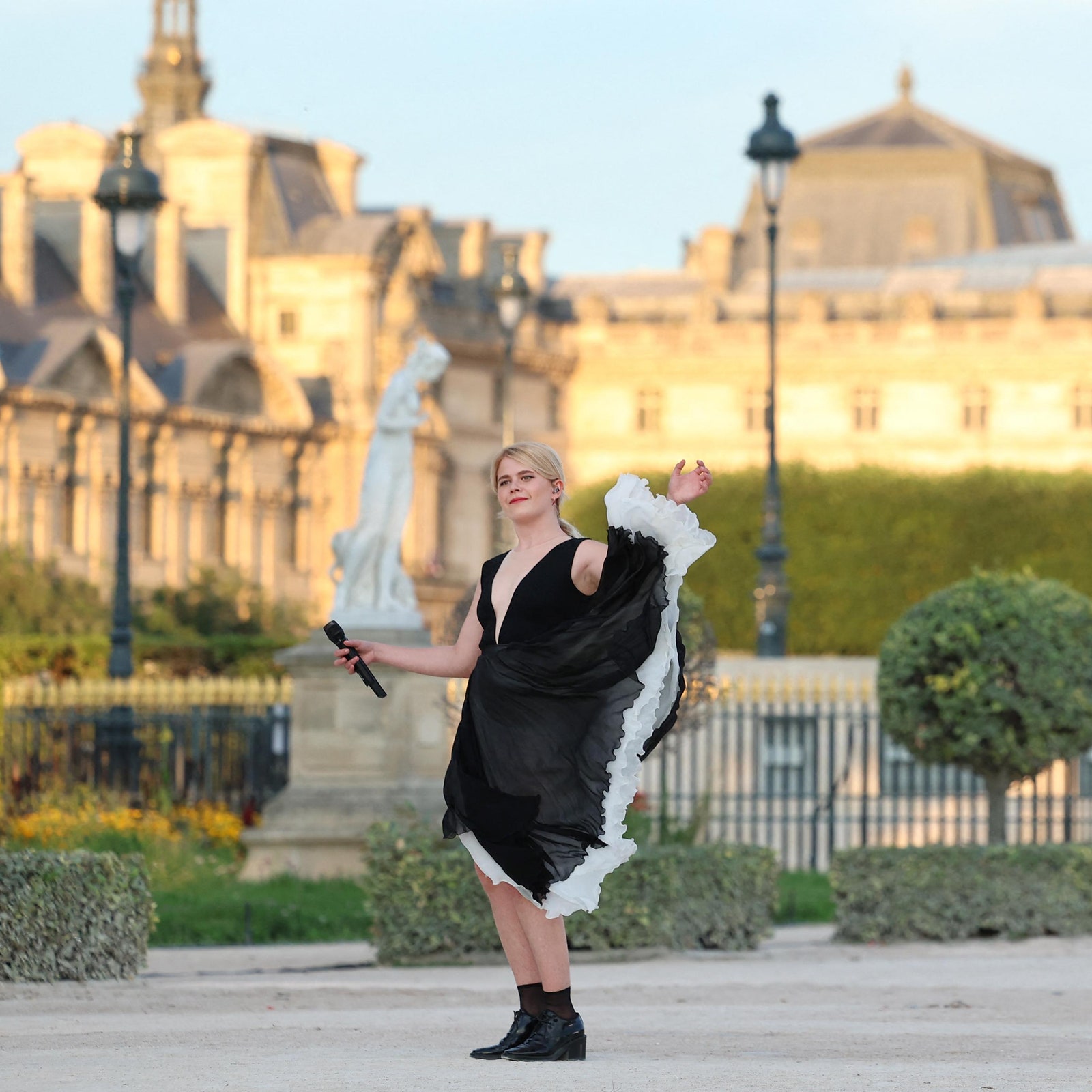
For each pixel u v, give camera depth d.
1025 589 38.53
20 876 24.38
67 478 142.00
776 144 71.12
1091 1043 18.12
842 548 132.12
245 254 171.38
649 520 15.42
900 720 38.78
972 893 33.25
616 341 199.88
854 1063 16.12
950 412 195.25
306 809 44.34
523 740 15.55
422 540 177.38
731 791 59.66
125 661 58.72
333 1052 16.78
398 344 173.75
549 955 16.08
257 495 159.62
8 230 145.50
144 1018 20.86
